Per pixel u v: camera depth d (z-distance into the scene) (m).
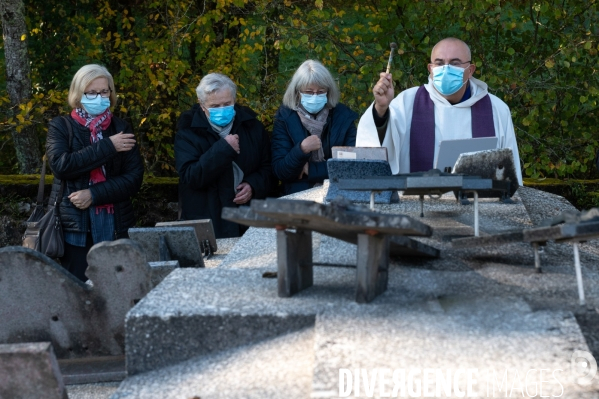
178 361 2.89
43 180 5.71
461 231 4.16
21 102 8.38
